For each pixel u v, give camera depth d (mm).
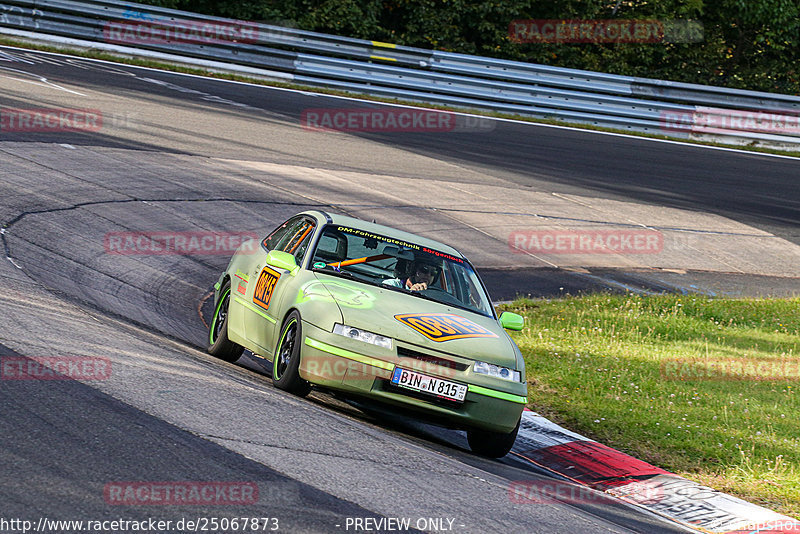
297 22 74625
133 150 38812
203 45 63469
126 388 12469
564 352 25656
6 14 61281
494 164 51812
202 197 34875
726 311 33156
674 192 51562
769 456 18219
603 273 38250
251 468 10367
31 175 30750
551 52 80125
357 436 13141
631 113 65438
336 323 14602
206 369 15336
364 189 42375
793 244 45969
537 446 17328
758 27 84625
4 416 10359
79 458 9586
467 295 17375
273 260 16641
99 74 54500
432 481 11703
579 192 48938
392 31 79000
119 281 23328
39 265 21516
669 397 22234
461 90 65000
